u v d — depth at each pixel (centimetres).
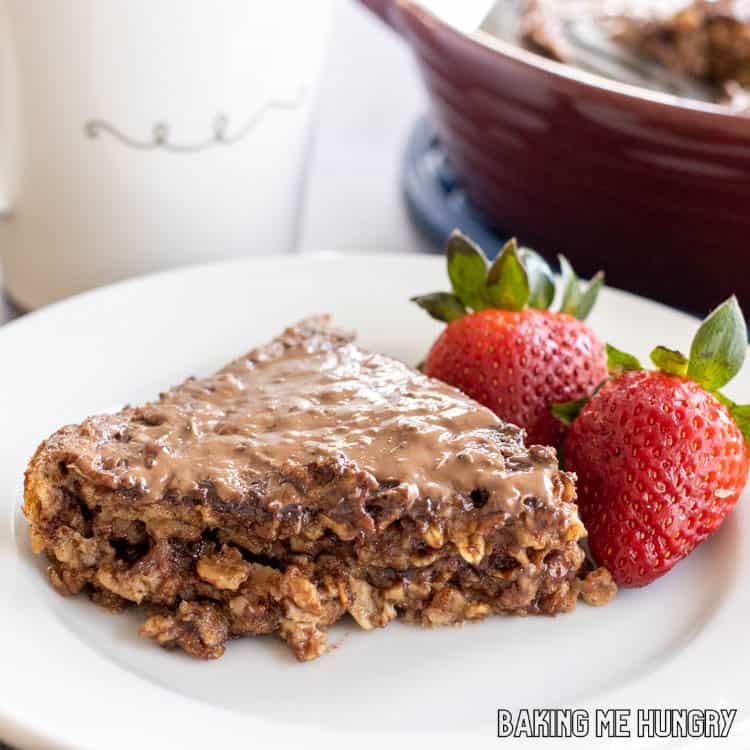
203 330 50
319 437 42
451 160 58
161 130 50
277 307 51
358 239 58
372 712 40
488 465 42
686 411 43
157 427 43
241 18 49
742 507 45
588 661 42
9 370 48
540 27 65
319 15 51
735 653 42
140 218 51
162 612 42
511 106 52
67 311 50
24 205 52
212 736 39
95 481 41
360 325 51
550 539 42
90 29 48
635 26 67
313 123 53
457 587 43
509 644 42
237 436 43
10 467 45
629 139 50
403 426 43
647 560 43
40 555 43
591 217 54
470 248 47
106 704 39
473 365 46
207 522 42
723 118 49
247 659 42
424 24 52
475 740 39
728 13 67
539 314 47
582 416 44
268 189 53
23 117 50
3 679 40
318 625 42
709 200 51
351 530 41
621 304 51
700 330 43
